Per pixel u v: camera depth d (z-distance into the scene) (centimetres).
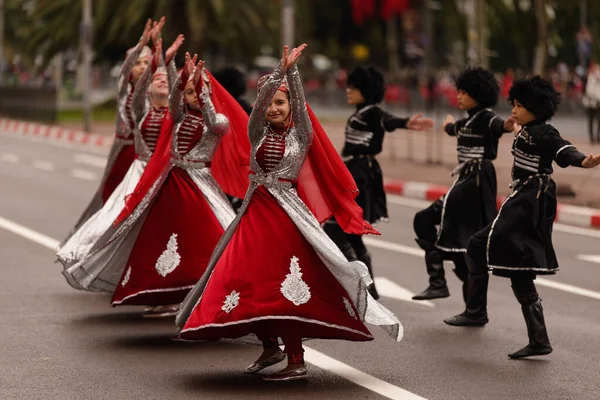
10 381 895
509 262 966
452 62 6350
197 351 998
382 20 7544
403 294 1277
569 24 4953
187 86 1047
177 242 1042
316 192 927
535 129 964
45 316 1138
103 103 5459
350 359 975
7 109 4938
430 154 2894
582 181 2420
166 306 1151
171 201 1051
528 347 983
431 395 862
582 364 966
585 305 1227
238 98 1376
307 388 879
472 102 1138
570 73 5009
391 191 2342
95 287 1092
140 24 4794
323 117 4909
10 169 2719
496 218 977
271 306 853
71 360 962
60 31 4891
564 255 1573
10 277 1345
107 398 849
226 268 870
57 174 2616
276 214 880
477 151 1140
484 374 928
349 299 871
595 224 1883
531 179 973
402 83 6019
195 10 4650
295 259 866
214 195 1061
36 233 1684
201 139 1059
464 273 1155
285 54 885
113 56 5188
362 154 1234
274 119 891
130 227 1059
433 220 1173
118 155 1250
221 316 854
